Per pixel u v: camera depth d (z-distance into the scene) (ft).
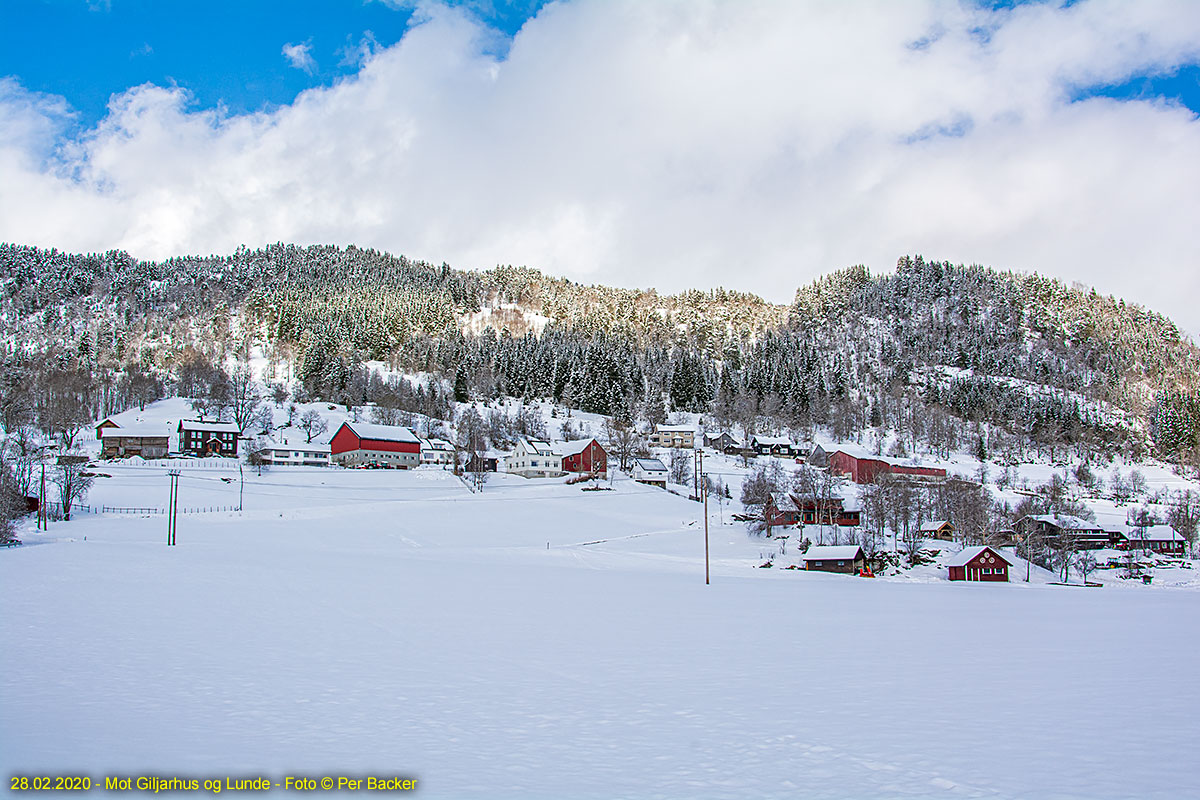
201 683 64.49
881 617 131.44
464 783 40.42
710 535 314.55
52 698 57.88
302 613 110.22
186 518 297.74
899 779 41.39
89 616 100.53
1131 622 134.82
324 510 323.78
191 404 613.11
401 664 75.56
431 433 642.63
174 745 46.62
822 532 313.12
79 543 230.48
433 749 47.14
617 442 561.02
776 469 472.85
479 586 158.10
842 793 38.88
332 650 82.23
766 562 262.06
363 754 45.70
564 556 253.44
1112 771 42.68
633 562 250.16
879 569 276.41
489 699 61.57
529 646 88.58
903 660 83.25
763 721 55.21
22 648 77.82
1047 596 206.18
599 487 422.00
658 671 74.69
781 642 96.17
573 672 73.61
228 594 128.16
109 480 367.04
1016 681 71.26
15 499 269.03
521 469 488.85
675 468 483.92
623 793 38.75
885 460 548.31
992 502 426.10
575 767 43.60
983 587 243.19
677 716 56.54
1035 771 42.80
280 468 449.06
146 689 61.67
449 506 345.92
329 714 55.47
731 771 43.01
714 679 71.00
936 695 64.59
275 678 67.36
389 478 430.20
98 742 46.80
